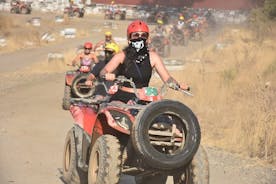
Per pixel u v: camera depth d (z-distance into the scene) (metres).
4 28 80.75
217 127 21.34
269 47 42.84
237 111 22.67
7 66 49.81
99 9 133.62
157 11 127.38
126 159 10.63
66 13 120.88
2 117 23.28
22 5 117.31
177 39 65.75
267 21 60.78
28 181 13.35
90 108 12.63
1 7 122.44
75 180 12.87
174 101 9.85
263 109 20.12
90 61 27.89
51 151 16.98
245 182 13.88
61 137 19.31
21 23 92.25
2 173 14.06
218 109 23.69
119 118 10.52
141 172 10.90
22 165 15.04
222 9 125.31
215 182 13.77
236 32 67.12
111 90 11.05
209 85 27.72
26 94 31.33
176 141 10.11
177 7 140.12
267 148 17.09
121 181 13.41
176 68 37.28
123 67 11.29
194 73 31.72
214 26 91.69
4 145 17.67
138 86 11.23
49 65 46.53
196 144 9.86
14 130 20.39
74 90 25.58
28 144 17.92
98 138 10.82
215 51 47.38
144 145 9.64
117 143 10.48
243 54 41.09
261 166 15.62
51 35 73.44
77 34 81.62
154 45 51.47
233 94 27.33
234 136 18.56
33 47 67.31
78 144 12.60
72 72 26.45
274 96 23.00
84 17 123.38
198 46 65.44
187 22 76.38
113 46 17.47
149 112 9.70
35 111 25.12
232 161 16.16
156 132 10.06
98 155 10.70
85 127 12.07
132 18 128.88
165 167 9.74
